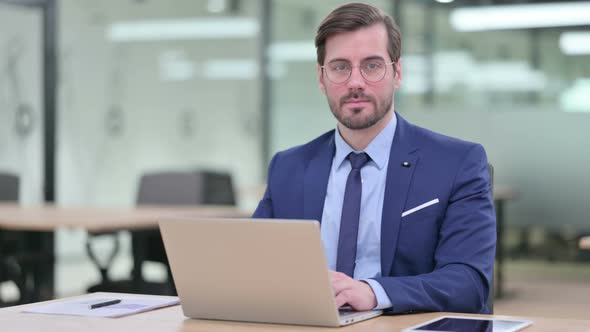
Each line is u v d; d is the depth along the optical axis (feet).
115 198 23.41
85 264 22.49
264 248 5.02
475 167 6.52
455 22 22.08
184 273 5.35
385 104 6.46
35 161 22.79
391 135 6.72
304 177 6.95
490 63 21.84
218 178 15.56
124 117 23.47
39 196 22.84
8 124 22.12
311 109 23.53
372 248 6.51
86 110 23.27
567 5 21.15
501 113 21.76
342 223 6.58
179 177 15.25
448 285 5.79
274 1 23.76
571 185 21.31
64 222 11.46
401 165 6.59
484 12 21.84
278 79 23.82
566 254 21.43
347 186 6.65
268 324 5.17
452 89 22.16
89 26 23.27
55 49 22.99
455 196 6.42
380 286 5.50
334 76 6.43
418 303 5.53
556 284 20.79
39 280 15.51
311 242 4.86
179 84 23.77
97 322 5.30
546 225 21.54
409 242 6.42
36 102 22.75
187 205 15.07
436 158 6.57
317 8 23.26
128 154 23.52
